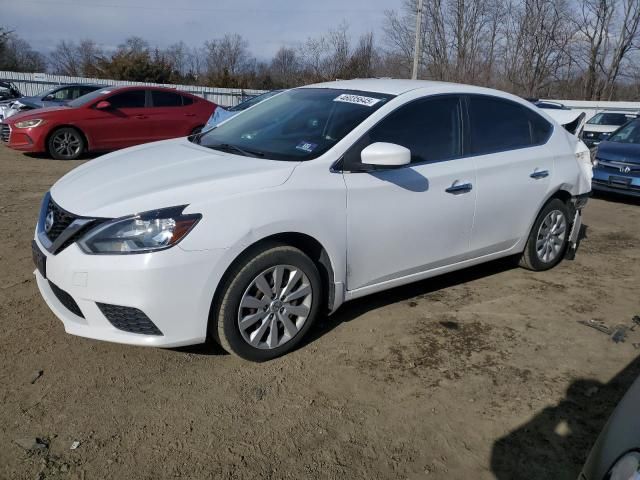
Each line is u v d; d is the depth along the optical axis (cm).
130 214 281
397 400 299
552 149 475
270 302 317
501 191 427
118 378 303
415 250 380
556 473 253
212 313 303
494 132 434
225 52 4269
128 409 278
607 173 880
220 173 315
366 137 352
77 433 259
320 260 338
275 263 312
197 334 296
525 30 3466
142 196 290
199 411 280
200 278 286
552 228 494
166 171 326
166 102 1171
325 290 350
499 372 331
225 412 281
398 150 325
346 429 274
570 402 305
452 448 265
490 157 423
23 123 1042
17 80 2622
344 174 338
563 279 492
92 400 283
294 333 332
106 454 247
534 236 479
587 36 3616
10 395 283
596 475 170
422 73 3503
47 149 1051
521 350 358
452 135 403
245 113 444
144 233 278
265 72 3953
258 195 302
